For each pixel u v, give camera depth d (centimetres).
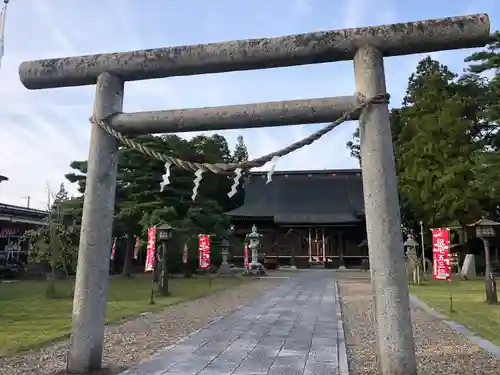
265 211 5184
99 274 610
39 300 1645
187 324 1112
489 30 557
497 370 649
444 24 563
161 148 2912
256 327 1058
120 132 647
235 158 5850
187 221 2975
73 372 590
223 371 641
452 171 3123
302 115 592
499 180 2697
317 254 4950
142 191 2928
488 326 1056
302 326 1070
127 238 3178
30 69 668
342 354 756
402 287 527
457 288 2194
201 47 627
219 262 3938
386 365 515
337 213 5131
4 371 638
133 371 630
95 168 632
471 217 3078
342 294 1917
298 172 5672
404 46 576
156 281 2066
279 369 654
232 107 617
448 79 4059
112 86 654
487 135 3525
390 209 542
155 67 640
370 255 547
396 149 3803
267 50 605
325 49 591
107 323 1110
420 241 3606
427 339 905
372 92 566
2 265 3134
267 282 2705
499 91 2855
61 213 2270
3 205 3228
